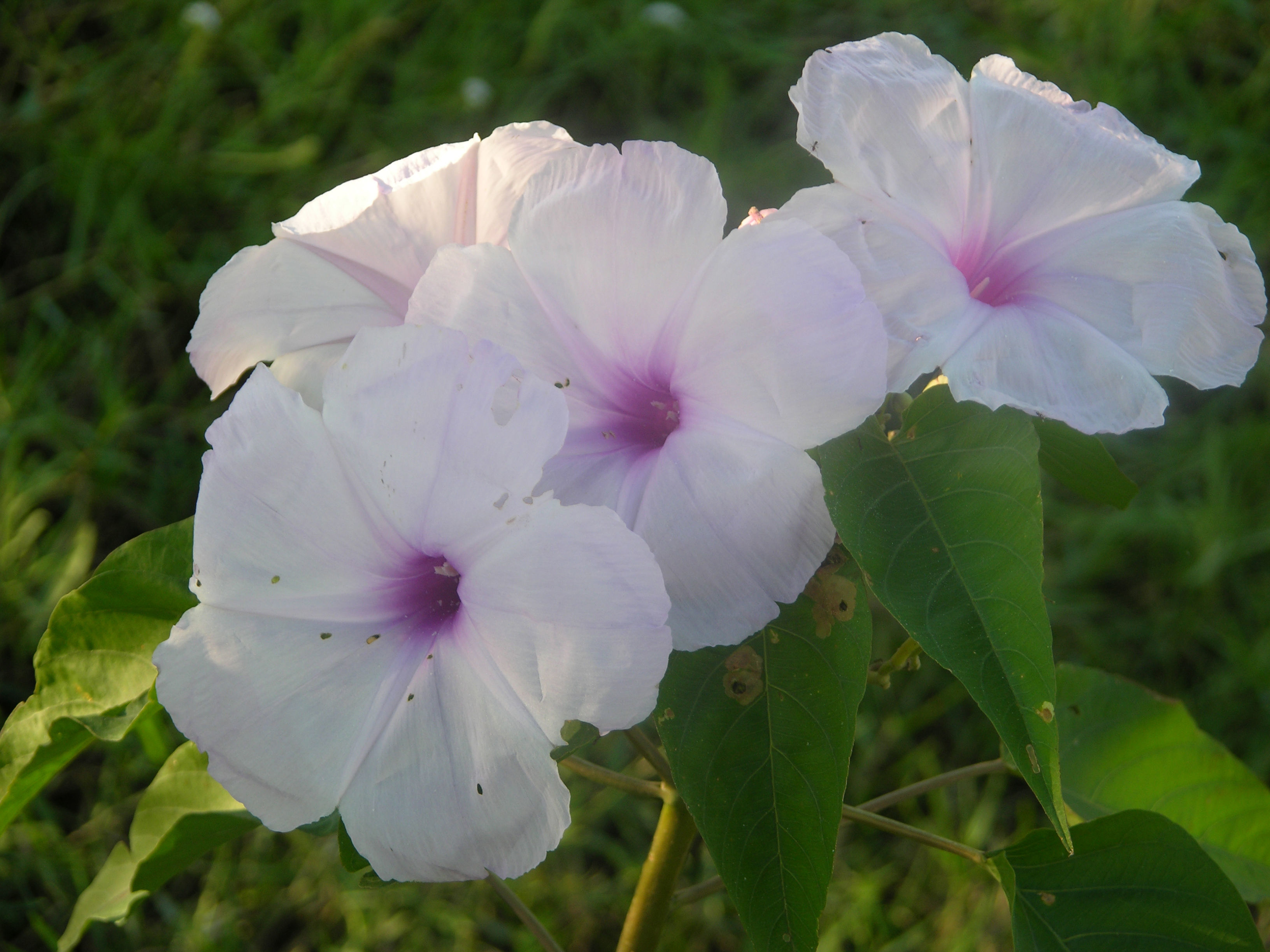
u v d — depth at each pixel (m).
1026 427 0.26
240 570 0.26
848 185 0.27
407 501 0.25
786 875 0.27
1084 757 0.40
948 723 0.76
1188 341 0.28
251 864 0.68
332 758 0.26
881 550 0.26
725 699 0.28
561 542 0.24
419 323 0.26
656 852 0.35
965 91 0.29
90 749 0.72
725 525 0.24
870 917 0.69
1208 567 0.78
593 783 0.72
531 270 0.26
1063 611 0.79
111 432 0.78
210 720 0.26
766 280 0.24
